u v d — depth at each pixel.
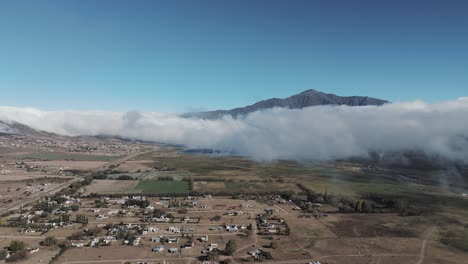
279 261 191.38
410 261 192.62
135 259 191.62
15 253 190.75
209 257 193.62
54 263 183.75
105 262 186.88
